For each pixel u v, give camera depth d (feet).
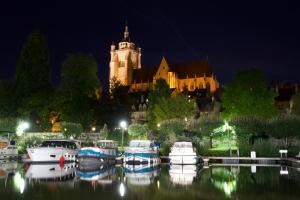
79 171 155.43
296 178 130.41
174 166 182.80
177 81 585.63
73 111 303.48
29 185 113.09
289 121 228.02
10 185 112.88
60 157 189.26
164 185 113.80
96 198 93.09
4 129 244.01
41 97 293.84
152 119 322.14
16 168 163.94
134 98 494.59
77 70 339.98
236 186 111.96
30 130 289.33
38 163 185.26
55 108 303.07
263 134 226.38
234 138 226.17
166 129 249.34
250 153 207.82
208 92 505.25
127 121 341.41
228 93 271.69
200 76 574.15
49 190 104.22
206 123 240.12
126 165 188.44
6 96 306.35
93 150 182.29
